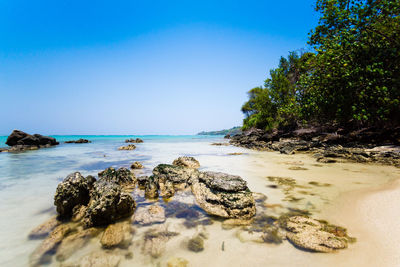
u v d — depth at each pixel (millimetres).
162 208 5715
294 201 6102
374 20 11914
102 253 3719
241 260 3391
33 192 7871
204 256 3547
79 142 45281
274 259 3373
